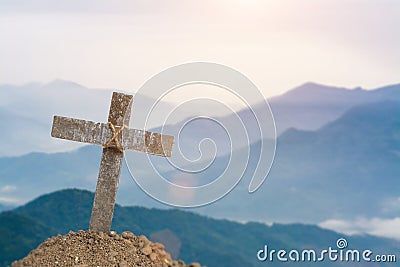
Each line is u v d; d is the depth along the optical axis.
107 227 8.70
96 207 8.72
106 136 8.68
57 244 8.13
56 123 8.74
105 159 8.74
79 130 8.72
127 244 8.48
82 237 8.36
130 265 8.05
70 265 7.72
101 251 8.12
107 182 8.73
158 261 8.47
